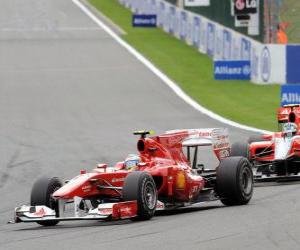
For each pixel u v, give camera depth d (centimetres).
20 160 7556
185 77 13938
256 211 4641
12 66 15238
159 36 19075
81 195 4466
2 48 17488
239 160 4988
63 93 12488
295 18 14200
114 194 4656
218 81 13575
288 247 3534
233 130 9175
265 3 13362
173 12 19138
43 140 8750
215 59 14838
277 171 6169
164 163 4856
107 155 7694
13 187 6269
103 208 4322
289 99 10156
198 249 3575
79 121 10112
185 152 7694
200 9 17600
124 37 18862
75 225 4578
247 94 12250
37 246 3878
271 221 4222
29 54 16612
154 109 11006
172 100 11775
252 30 14475
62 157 7644
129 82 13400
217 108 11069
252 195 5372
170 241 3788
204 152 7712
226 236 3856
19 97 12200
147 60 15650
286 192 5488
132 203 4391
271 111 10706
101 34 19250
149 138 4884
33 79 13788
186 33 18062
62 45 17688
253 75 13375
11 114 10788
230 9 15512
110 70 14600
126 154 7725
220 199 5012
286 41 13625
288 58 12756
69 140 8706
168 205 4794
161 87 12912
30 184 6375
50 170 6994
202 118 10194
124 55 16288
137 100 11794
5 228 4681
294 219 4231
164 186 4750
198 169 5309
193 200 5000
